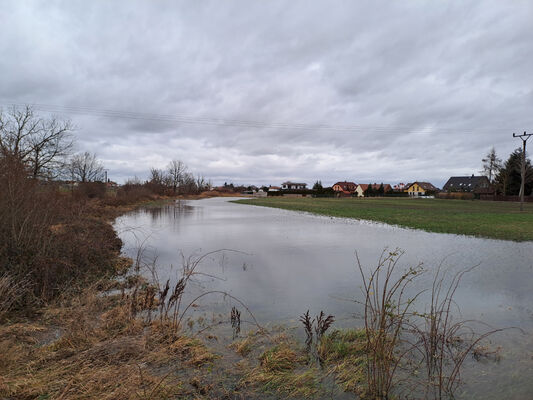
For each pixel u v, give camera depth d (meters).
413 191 109.50
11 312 4.95
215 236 14.23
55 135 29.22
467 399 2.98
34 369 3.29
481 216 23.05
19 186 6.35
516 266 8.46
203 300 5.87
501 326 4.72
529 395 3.04
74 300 5.36
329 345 3.92
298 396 3.04
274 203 46.06
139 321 4.58
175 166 89.25
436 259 9.33
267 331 4.50
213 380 3.27
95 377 3.10
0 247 5.77
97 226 11.30
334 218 23.11
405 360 3.71
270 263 8.97
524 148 28.83
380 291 6.45
